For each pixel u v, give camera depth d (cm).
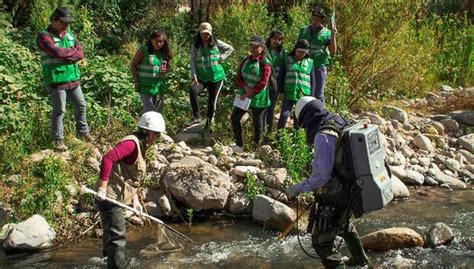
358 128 496
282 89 826
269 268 575
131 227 687
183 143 826
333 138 489
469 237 637
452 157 898
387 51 1094
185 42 1291
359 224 682
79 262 599
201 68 852
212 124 877
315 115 510
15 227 630
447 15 1420
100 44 1266
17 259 607
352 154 488
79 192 712
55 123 786
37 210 679
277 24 1140
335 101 973
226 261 593
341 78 980
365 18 1075
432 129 965
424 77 1173
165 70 820
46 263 597
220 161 780
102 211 536
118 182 532
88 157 768
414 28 1236
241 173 751
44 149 805
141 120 529
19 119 829
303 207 717
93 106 886
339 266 561
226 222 704
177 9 1496
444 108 1073
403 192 770
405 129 966
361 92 1059
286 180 729
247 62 795
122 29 1364
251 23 1134
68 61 773
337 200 502
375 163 493
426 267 565
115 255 538
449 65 1267
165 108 936
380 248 604
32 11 1249
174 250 621
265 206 687
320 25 868
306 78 820
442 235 621
